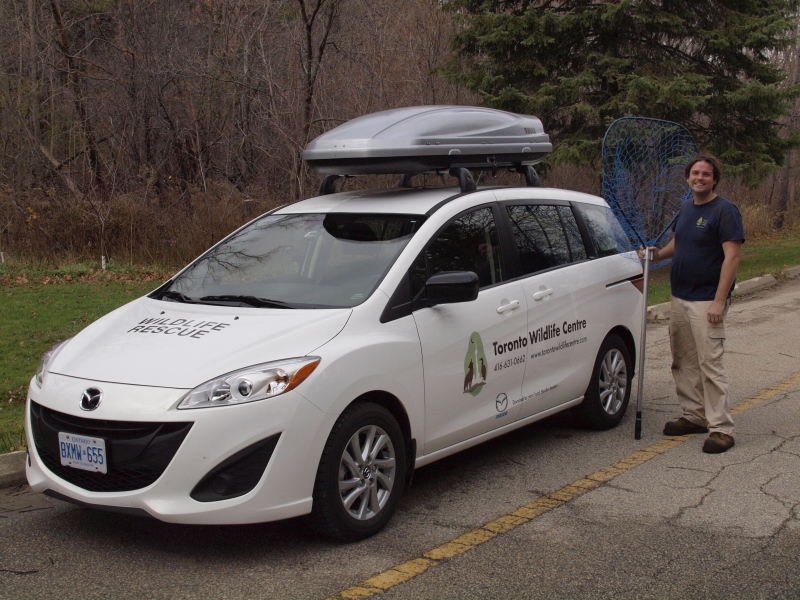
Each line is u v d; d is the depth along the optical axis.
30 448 4.43
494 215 5.63
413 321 4.77
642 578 3.91
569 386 6.06
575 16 15.67
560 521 4.66
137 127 20.39
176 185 20.16
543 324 5.73
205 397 3.98
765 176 16.64
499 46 16.08
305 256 5.18
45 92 19.80
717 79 16.27
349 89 16.80
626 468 5.59
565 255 6.18
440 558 4.18
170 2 20.83
